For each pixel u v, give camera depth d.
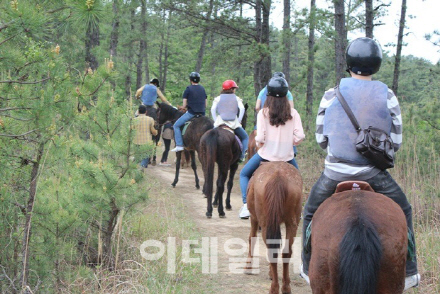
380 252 2.80
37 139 4.75
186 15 17.11
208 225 8.80
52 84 4.59
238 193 12.25
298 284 5.86
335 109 3.52
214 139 9.02
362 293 2.69
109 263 5.84
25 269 4.71
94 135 5.88
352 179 3.45
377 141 3.31
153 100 15.55
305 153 12.98
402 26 19.02
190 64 37.22
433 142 9.41
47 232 4.98
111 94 5.79
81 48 11.78
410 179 8.63
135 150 5.82
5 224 4.99
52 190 5.26
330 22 13.84
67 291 5.04
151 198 9.73
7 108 4.40
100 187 5.37
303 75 17.17
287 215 4.99
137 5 16.05
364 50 3.54
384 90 3.49
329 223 3.05
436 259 5.83
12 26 4.11
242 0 16.59
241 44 17.20
